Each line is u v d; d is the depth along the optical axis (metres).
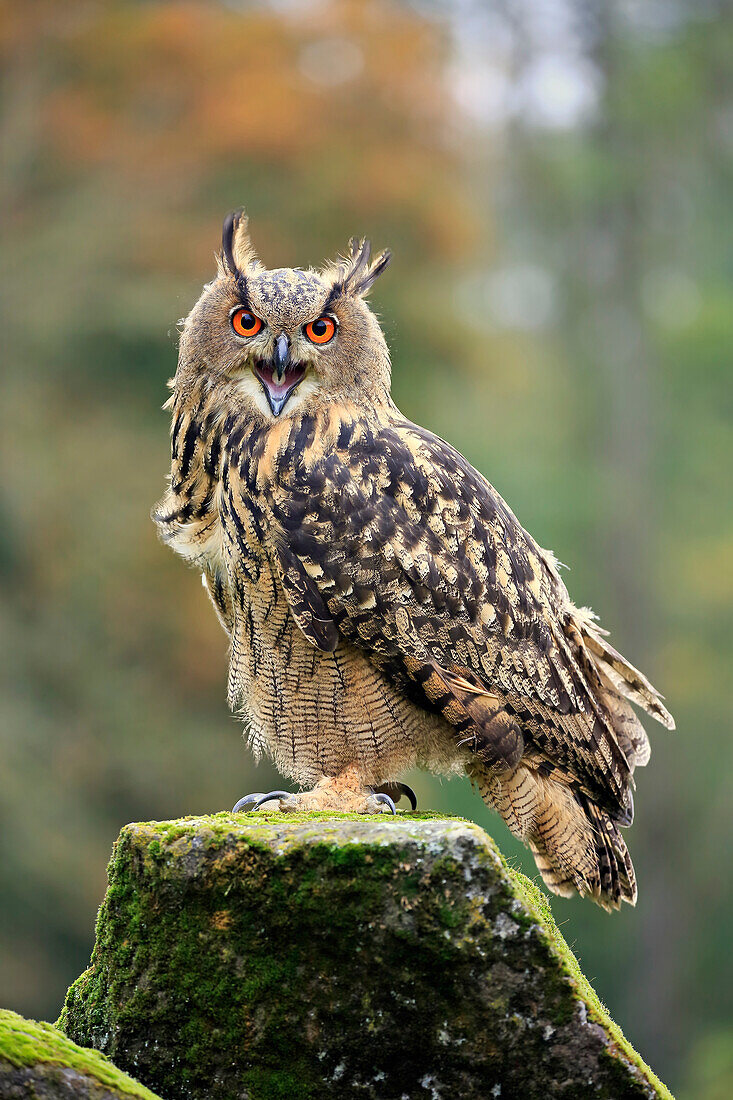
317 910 3.34
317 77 23.08
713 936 24.66
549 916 4.04
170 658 19.55
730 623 26.27
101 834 17.75
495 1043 3.34
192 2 23.02
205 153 21.56
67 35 22.12
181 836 3.47
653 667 25.98
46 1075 3.14
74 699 18.64
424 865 3.29
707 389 27.97
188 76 22.22
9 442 19.48
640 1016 23.83
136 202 21.44
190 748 18.80
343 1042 3.39
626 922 24.11
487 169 27.22
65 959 16.95
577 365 27.98
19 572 19.22
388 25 23.45
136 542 19.50
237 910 3.41
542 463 26.72
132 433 20.25
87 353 20.38
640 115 27.83
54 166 21.94
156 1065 3.52
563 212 28.38
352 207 22.30
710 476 27.56
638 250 28.19
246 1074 3.46
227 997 3.44
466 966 3.30
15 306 20.33
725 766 25.42
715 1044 22.28
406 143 23.11
